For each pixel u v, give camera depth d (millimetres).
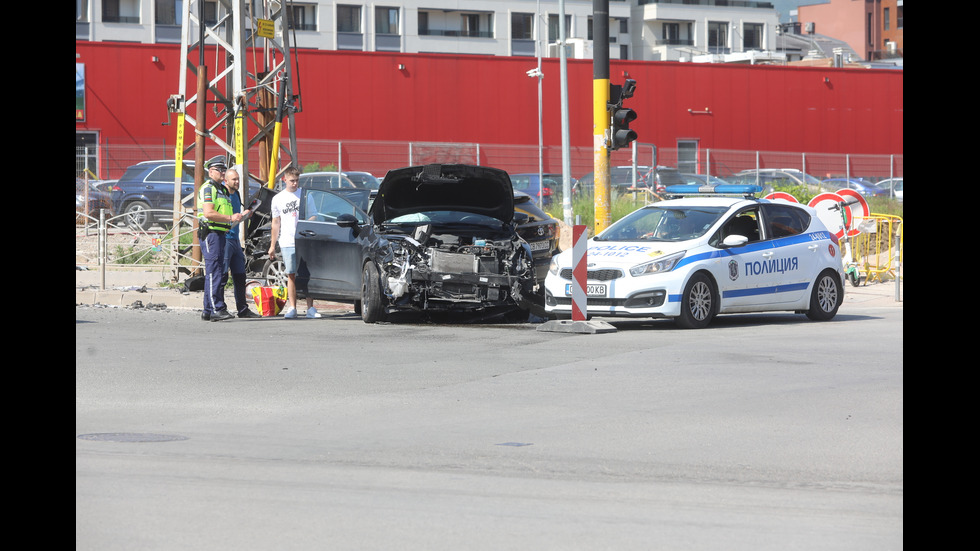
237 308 30109
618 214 55906
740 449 13359
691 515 10367
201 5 36625
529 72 81125
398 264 27734
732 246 27703
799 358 21562
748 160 84375
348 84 78938
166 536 9539
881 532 9844
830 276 30281
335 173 62312
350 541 9406
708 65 89812
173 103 37281
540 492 11227
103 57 73562
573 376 19281
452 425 14867
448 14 147875
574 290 26391
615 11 160625
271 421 15156
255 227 33750
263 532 9664
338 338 25234
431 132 81250
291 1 39156
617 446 13516
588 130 85562
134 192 58844
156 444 13547
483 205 29922
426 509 10516
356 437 14055
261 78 40719
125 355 21859
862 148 94750
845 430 14539
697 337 25328
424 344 24109
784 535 9711
